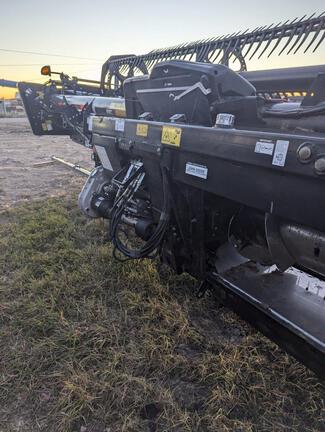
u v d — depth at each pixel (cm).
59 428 146
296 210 119
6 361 178
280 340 156
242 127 172
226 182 146
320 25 174
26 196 482
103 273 259
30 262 275
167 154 177
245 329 208
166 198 186
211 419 150
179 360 180
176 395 164
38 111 420
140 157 213
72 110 386
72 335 193
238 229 186
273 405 159
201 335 201
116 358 180
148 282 250
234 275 190
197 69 176
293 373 175
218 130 144
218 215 188
